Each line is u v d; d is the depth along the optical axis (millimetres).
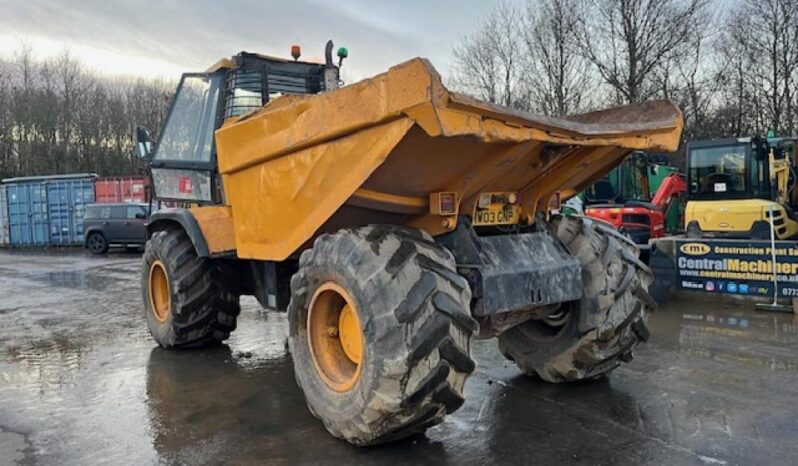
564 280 3447
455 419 3469
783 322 5902
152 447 3184
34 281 10719
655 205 12125
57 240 20734
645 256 7695
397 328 2711
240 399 3906
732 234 10117
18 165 37844
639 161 13719
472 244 3184
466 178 3043
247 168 3660
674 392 3850
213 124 4906
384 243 2900
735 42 25266
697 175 10625
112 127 40219
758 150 10023
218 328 5141
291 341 3430
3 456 3092
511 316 3582
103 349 5309
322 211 3104
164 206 5797
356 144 2807
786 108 24828
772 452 2951
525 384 4070
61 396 4027
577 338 3738
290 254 3420
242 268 5090
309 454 3061
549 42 24875
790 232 10008
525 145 2885
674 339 5273
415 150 2738
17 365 4824
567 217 3896
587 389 3941
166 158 5395
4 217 21625
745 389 3891
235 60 4859
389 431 2914
